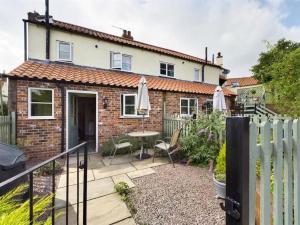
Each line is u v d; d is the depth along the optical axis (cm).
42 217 281
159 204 340
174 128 858
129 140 817
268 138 143
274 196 154
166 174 493
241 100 1783
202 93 1173
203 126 601
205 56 1567
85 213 227
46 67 849
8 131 636
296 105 589
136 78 1075
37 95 714
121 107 874
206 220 290
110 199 362
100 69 1052
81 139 1177
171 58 1339
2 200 156
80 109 1271
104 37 1058
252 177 130
